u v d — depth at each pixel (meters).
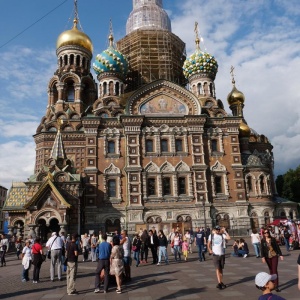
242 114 72.44
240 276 18.95
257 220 54.94
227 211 54.03
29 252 20.81
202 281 17.80
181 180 54.94
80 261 31.17
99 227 51.50
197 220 52.47
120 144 55.53
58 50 71.12
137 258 25.64
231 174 55.81
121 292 15.68
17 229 52.34
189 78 69.19
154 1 83.56
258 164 57.69
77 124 62.34
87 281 19.61
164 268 23.89
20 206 52.44
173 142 55.69
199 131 56.09
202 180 54.19
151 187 54.06
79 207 48.50
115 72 66.38
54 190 46.09
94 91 71.00
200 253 27.20
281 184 100.44
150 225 52.00
